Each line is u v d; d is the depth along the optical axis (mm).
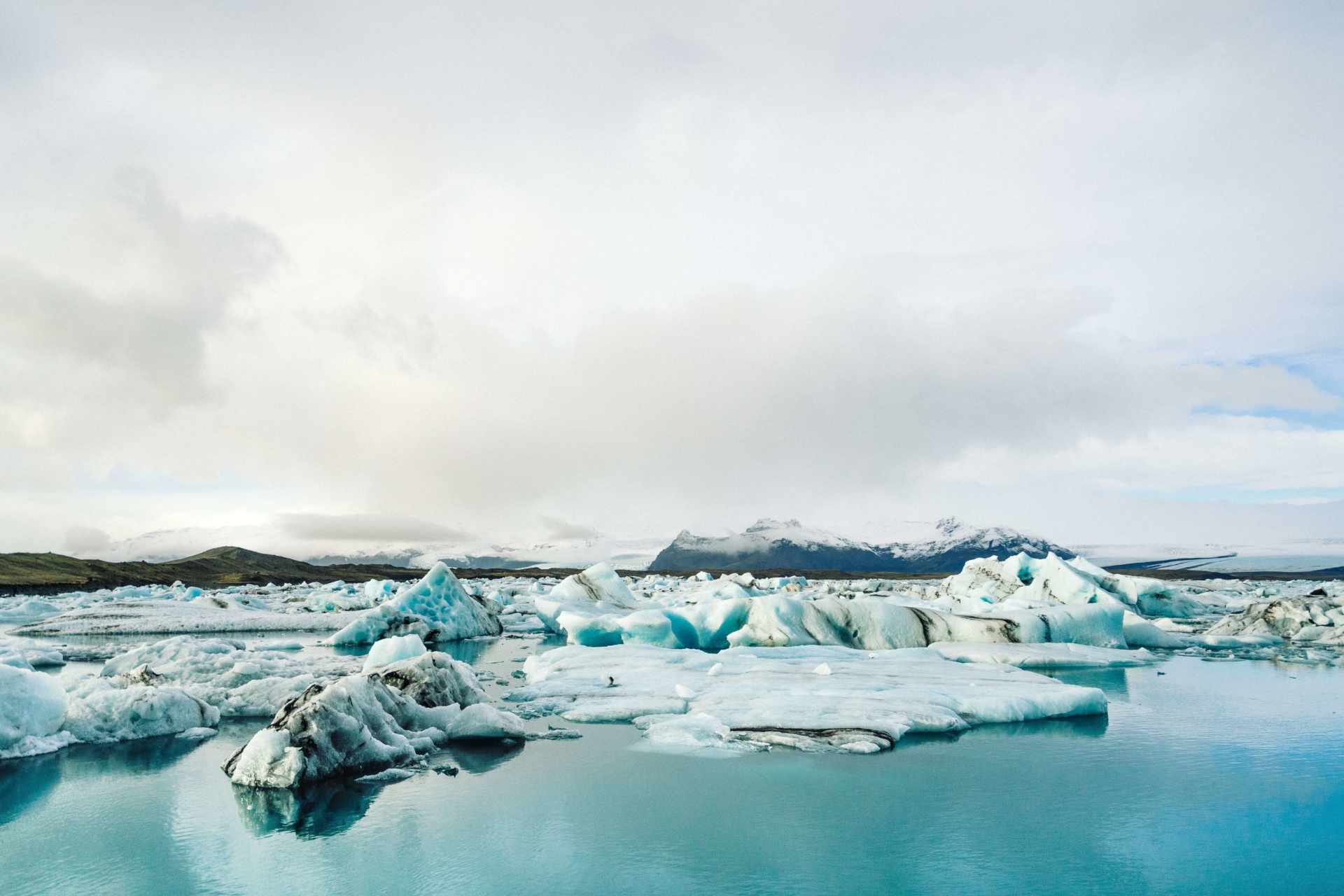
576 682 14898
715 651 22312
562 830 7359
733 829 7387
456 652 23141
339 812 7820
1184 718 12523
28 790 8492
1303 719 12398
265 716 12414
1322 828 7512
